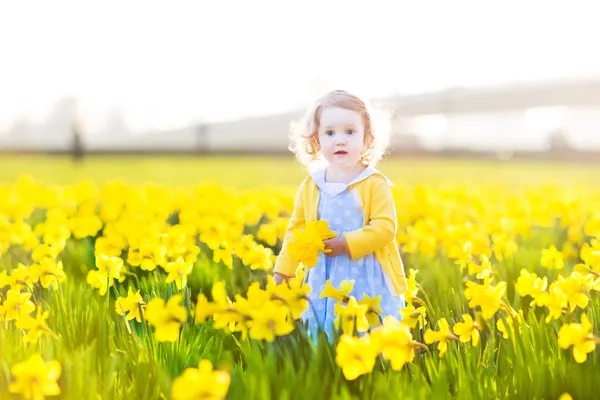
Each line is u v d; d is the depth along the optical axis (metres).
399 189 9.05
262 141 60.69
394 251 3.38
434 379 2.50
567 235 6.20
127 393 2.40
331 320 3.19
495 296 2.82
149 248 3.91
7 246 4.87
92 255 5.11
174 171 25.81
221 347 2.90
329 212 3.42
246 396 2.24
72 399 2.23
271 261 4.02
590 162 45.75
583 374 2.46
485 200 8.09
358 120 3.37
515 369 2.60
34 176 21.62
